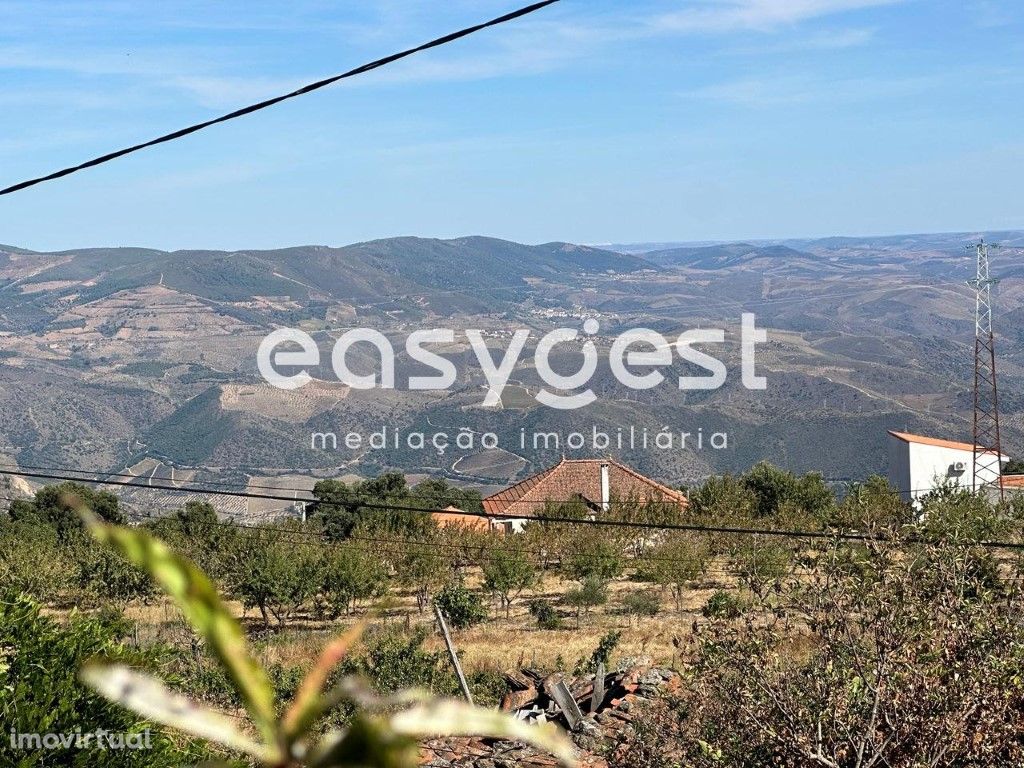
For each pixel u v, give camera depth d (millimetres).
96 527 640
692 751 8883
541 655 30469
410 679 22453
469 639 34531
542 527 49750
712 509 47875
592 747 12969
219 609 654
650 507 52906
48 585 39156
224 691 16438
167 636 26344
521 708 16188
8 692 8023
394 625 36812
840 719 8320
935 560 8562
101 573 39438
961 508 12211
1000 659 8062
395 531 48969
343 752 603
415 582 41688
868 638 8633
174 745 8203
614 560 44688
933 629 8281
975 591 8641
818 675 8430
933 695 8070
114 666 659
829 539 9234
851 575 8688
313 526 51250
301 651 29109
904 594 8312
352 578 39812
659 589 43875
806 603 8680
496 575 40500
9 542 42406
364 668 22719
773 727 8438
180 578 645
